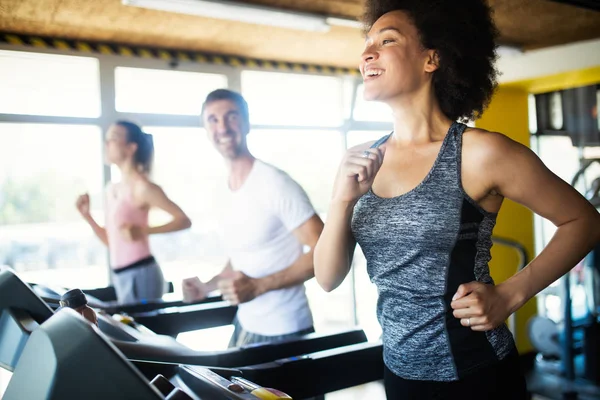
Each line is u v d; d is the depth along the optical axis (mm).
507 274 4887
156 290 3357
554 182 1111
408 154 1231
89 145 3797
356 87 5133
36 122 3609
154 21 3469
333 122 5020
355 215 1257
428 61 1230
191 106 4238
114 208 3334
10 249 3566
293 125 4766
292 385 1635
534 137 5047
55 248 3709
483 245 1166
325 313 5188
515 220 4945
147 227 3361
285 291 2133
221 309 2570
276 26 3643
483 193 1142
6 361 1098
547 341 4527
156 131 4074
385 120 5367
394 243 1166
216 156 4332
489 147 1113
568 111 4793
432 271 1138
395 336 1222
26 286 1174
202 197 4324
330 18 3416
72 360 696
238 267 2209
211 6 2998
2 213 3529
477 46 1271
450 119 1342
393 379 1257
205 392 1007
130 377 698
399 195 1193
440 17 1207
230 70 4438
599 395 4055
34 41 3611
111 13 3258
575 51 4254
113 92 3891
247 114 2145
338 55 4594
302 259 2047
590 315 4355
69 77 3742
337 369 1702
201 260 4418
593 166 4617
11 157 3541
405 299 1180
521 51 4426
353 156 1144
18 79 3561
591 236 1118
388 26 1222
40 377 705
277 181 2021
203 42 4035
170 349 1616
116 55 3908
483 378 1146
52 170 3670
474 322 1077
